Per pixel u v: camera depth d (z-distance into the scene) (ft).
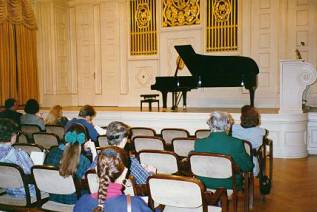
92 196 5.91
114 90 36.09
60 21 36.37
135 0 34.65
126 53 35.40
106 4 35.81
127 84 35.53
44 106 35.96
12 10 31.50
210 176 9.34
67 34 37.35
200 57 24.75
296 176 15.97
